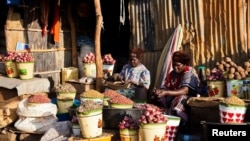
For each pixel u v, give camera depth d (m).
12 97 5.96
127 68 6.17
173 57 5.14
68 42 7.82
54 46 7.49
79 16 7.84
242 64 5.80
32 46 7.00
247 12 5.78
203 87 5.17
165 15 6.54
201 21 6.14
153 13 6.70
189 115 4.85
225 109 4.04
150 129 3.89
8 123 5.34
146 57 6.84
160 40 6.64
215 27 6.03
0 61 6.54
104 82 6.25
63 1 7.62
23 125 4.96
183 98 4.89
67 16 7.75
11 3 6.36
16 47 6.73
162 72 6.14
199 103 4.60
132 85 5.83
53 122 5.00
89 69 6.84
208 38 6.10
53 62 7.45
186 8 6.29
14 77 6.28
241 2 5.79
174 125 4.37
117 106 4.49
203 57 6.15
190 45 6.26
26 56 6.16
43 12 7.09
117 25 8.93
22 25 6.81
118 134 4.41
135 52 5.97
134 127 4.11
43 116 5.00
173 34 6.23
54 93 6.61
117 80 6.13
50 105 5.11
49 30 7.36
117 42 8.96
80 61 7.74
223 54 5.97
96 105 4.18
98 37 6.13
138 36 6.93
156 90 4.99
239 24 5.81
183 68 5.15
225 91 4.74
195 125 4.66
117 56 8.90
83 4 7.77
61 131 4.64
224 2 5.92
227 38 5.93
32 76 6.33
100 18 6.10
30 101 5.01
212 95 4.79
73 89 5.45
